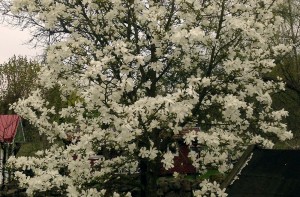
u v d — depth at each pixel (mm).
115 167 8922
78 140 9102
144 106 7215
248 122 8922
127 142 8117
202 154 8828
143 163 9516
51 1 8766
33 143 20031
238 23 8203
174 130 7648
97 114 9406
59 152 8914
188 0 8250
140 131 7324
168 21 9078
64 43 8422
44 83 9062
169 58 8734
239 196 6598
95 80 7555
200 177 12742
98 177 8555
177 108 7027
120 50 7660
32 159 8609
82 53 8641
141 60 7613
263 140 8758
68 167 8172
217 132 8688
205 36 8312
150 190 9297
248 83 8867
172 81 9758
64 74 8695
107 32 9117
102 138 8078
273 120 9109
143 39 9086
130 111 7102
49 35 10914
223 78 8727
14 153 20500
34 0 8930
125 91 7895
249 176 6984
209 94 8906
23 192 13602
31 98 8742
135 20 9117
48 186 7879
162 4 9375
